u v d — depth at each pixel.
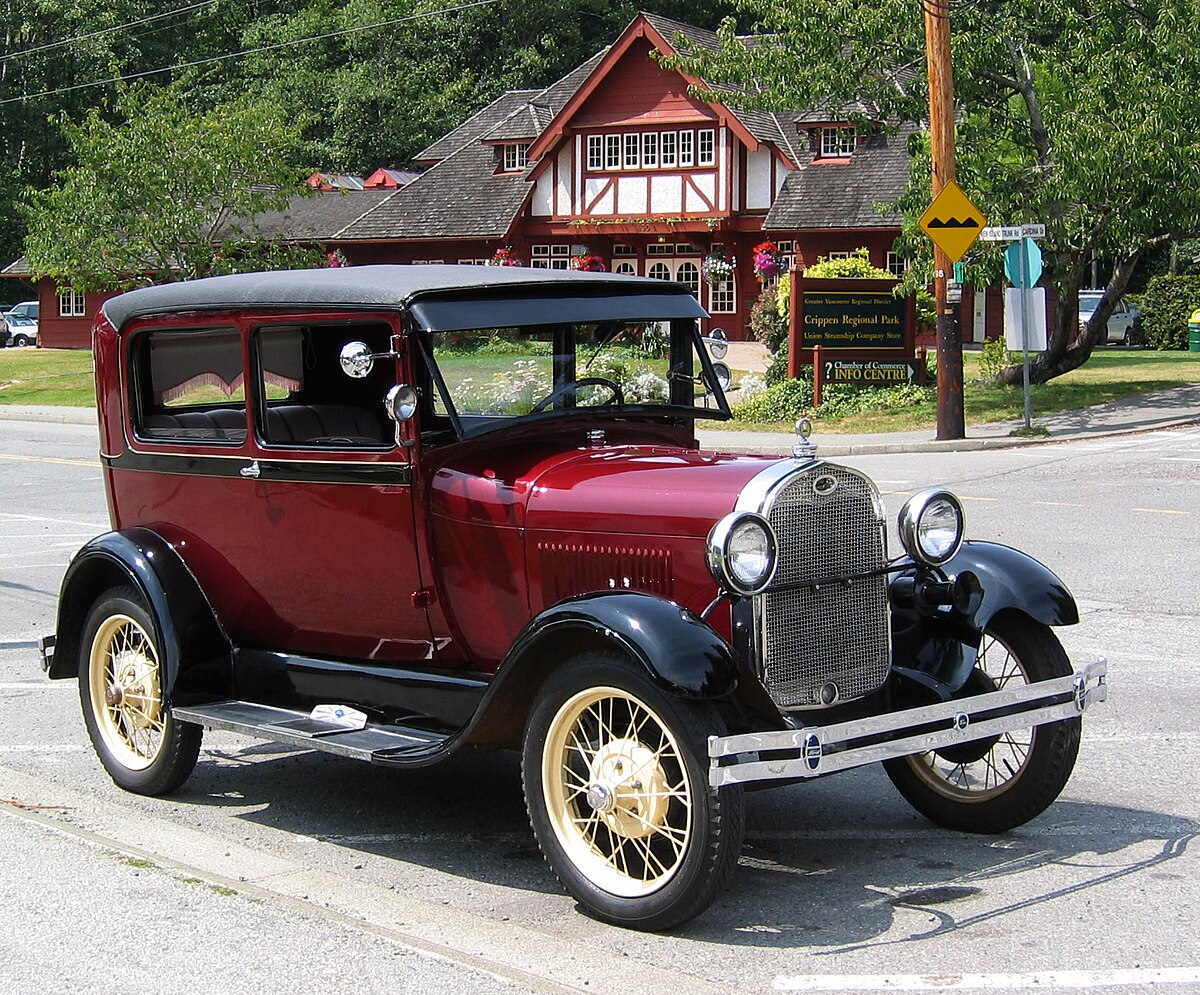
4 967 4.59
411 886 5.37
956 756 5.72
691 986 4.36
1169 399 24.88
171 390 6.59
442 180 46.66
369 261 46.88
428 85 62.50
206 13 67.38
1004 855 5.58
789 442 22.34
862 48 24.52
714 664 4.60
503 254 39.97
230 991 4.38
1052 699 5.32
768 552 4.92
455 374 5.74
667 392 6.41
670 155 42.59
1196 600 10.29
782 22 24.95
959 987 4.34
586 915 5.02
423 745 5.43
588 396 6.15
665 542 5.15
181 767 6.41
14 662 9.52
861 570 5.38
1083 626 9.59
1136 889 5.16
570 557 5.37
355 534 5.90
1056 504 14.77
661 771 4.77
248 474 6.18
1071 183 22.50
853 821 6.07
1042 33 26.31
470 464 5.71
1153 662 8.64
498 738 5.23
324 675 6.09
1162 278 40.03
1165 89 22.08
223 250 38.28
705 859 4.59
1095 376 29.05
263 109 38.84
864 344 25.92
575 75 46.75
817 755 4.61
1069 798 6.28
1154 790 6.35
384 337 6.05
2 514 16.53
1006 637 5.70
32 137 63.06
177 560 6.45
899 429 23.09
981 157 23.77
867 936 4.76
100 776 6.91
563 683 4.88
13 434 28.39
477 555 5.61
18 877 5.42
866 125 25.77
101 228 37.25
